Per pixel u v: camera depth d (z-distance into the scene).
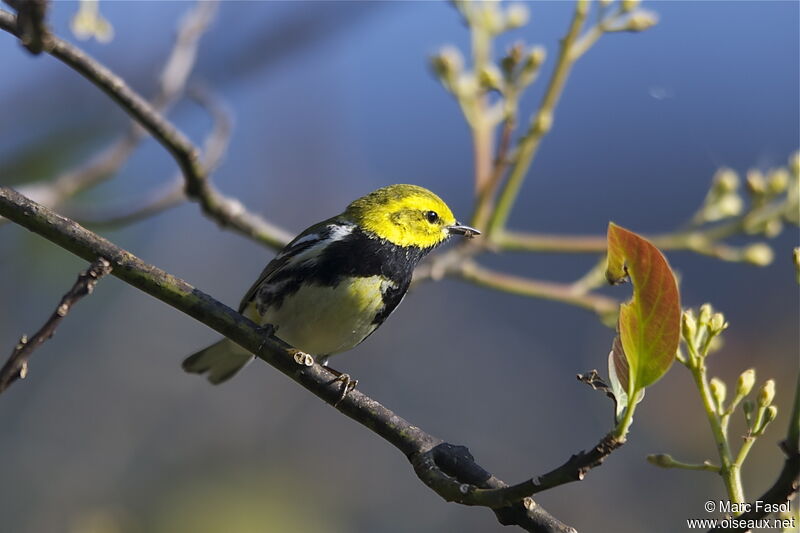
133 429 13.30
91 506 12.44
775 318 13.43
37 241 11.67
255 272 15.33
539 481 4.75
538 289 9.48
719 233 9.23
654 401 11.74
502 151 9.35
